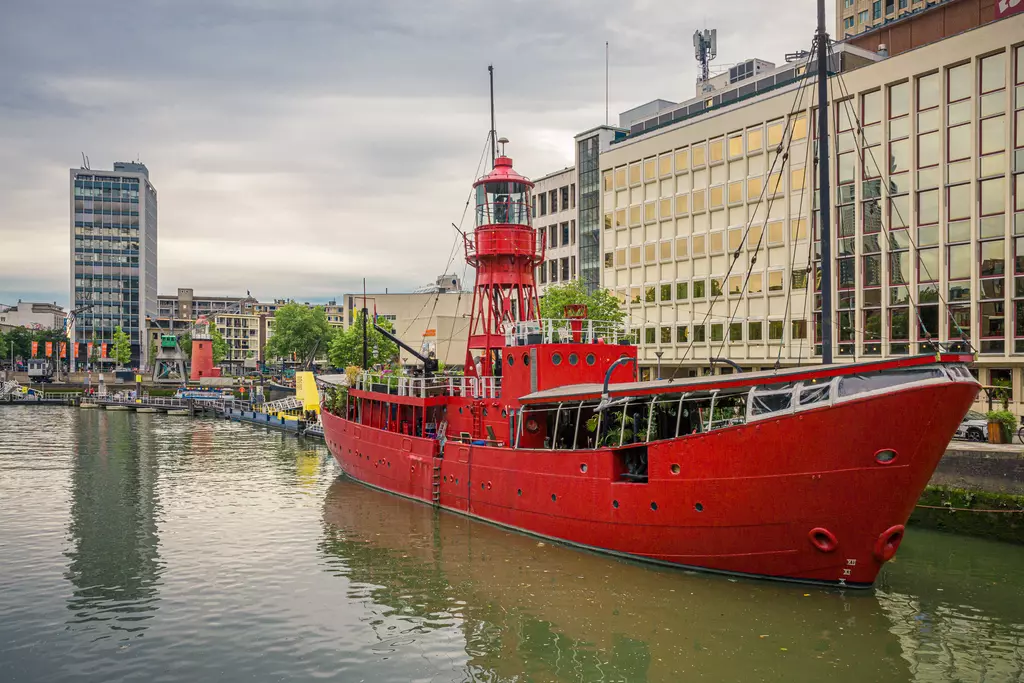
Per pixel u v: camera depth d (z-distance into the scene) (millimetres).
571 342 31141
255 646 18828
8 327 186000
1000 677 16547
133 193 177500
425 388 35312
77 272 173375
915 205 41844
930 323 41125
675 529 22547
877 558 19984
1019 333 37500
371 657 18156
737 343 51750
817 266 46625
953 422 18688
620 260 61312
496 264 35531
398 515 32156
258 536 28969
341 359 95250
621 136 69250
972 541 26578
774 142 49031
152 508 34188
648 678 16766
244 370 198625
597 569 23625
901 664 17141
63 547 27656
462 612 20750
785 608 20047
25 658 18172
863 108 44375
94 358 170125
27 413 88688
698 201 54375
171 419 81062
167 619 20594
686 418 23516
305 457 51344
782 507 20344
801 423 19609
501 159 36844
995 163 38500
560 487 26188
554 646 18469
